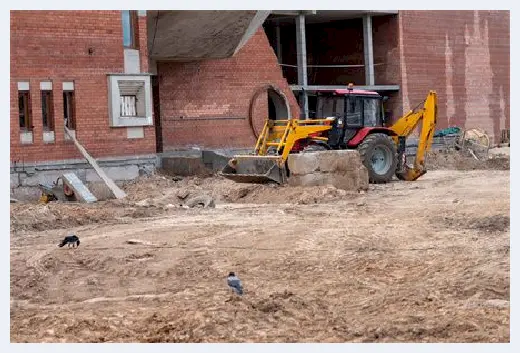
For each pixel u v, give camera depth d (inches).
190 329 438.0
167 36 1197.7
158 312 469.4
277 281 543.8
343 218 775.1
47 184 1040.2
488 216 740.0
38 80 1049.5
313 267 577.9
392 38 1644.9
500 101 1822.1
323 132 1066.1
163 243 663.1
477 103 1776.6
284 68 1713.8
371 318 457.1
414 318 449.4
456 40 1734.7
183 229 725.3
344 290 516.7
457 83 1737.2
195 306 481.1
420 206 842.2
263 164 984.9
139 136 1146.0
